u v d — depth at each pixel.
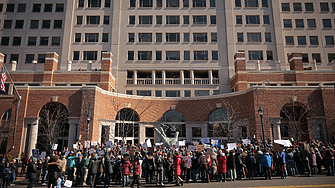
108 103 31.12
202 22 46.31
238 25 46.09
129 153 18.95
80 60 44.44
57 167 11.68
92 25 45.88
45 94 29.67
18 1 47.97
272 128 28.84
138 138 33.34
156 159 14.82
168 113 35.81
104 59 38.16
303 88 29.41
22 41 46.25
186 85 42.25
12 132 28.45
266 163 15.09
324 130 28.47
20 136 28.39
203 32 45.62
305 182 13.55
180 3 46.84
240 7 46.88
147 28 45.75
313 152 16.20
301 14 47.94
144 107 34.25
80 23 46.34
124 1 47.03
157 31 45.56
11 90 35.62
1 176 14.13
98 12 46.53
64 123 32.31
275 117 28.36
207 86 42.50
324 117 28.56
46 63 37.47
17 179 18.23
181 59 44.22
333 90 29.16
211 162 15.52
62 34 46.62
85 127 27.98
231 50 44.66
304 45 46.56
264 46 45.34
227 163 15.41
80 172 14.91
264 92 28.81
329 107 28.75
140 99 34.22
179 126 35.34
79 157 15.09
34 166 12.54
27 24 46.97
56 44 46.28
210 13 46.53
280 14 47.88
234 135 30.75
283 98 29.05
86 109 28.41
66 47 44.84
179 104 35.41
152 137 34.69
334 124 28.22
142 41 45.19
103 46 44.97
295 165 17.12
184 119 35.56
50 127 29.34
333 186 12.16
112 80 40.38
